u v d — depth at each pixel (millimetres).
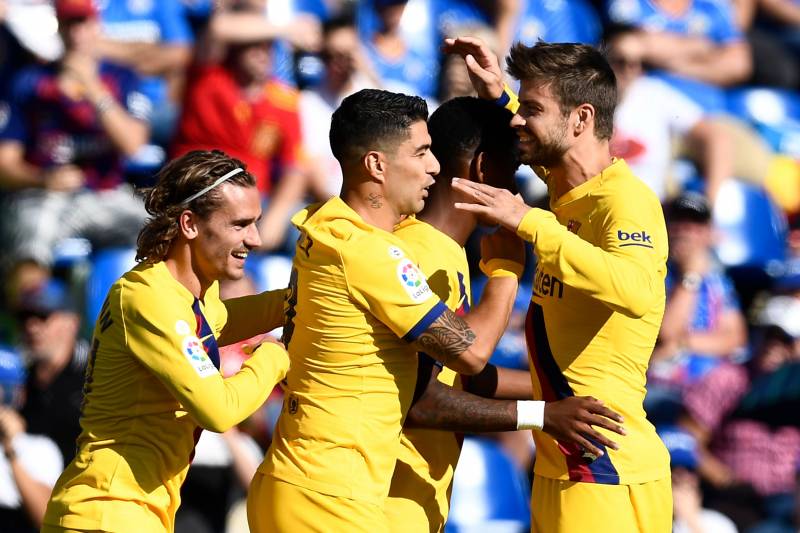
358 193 15367
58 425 24609
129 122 31297
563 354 16062
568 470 15977
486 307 15461
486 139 16234
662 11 37438
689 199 31594
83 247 29578
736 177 35688
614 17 37219
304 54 31938
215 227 15078
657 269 15367
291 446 15211
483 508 26109
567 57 15984
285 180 30328
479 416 15555
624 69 34906
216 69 29734
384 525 15227
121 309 15070
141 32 33531
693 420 28312
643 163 34188
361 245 14898
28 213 29703
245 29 29703
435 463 16391
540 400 16375
